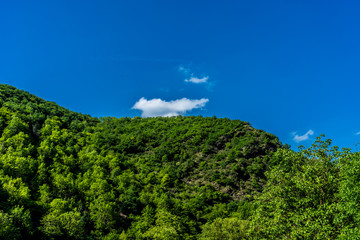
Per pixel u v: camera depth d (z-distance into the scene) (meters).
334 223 17.66
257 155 100.25
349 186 17.44
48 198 60.12
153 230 58.12
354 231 15.27
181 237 59.69
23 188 56.00
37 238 49.44
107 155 95.38
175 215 66.19
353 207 16.30
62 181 65.25
